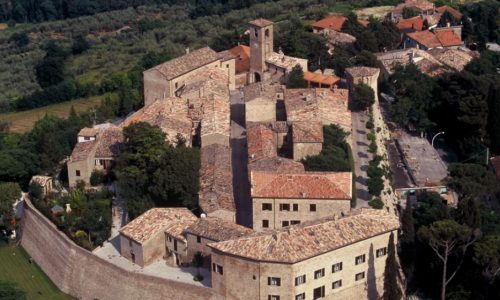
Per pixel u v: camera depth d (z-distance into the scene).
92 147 195.75
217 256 144.12
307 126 189.50
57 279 176.25
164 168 173.38
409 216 158.38
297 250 139.88
